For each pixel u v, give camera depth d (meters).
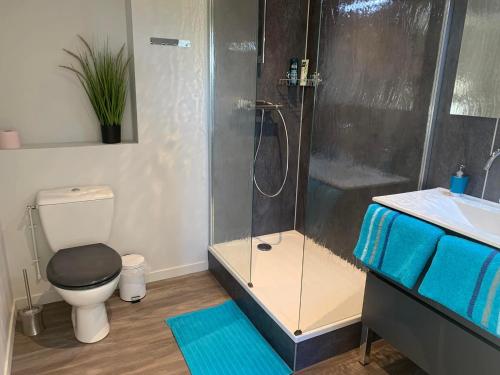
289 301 2.17
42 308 2.26
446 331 1.46
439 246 1.42
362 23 2.29
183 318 2.31
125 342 2.09
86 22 2.31
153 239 2.65
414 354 1.63
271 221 3.19
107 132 2.36
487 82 1.72
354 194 2.38
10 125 2.25
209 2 2.43
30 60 2.21
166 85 2.43
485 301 1.25
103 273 1.91
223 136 2.53
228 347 2.06
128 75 2.47
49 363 1.92
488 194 1.78
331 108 2.39
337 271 2.29
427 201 1.77
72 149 2.25
